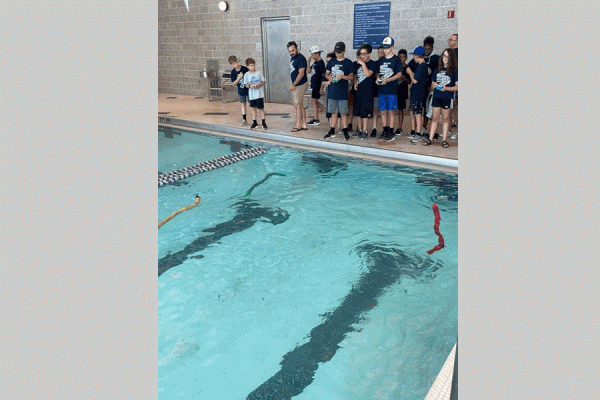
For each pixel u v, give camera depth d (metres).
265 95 12.49
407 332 3.25
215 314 3.55
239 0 11.85
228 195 5.96
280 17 11.18
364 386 2.78
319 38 10.61
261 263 4.27
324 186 6.09
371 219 5.05
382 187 5.92
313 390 2.77
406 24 9.16
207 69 13.44
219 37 12.77
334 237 4.70
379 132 8.11
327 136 7.76
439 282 3.84
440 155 6.42
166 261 4.36
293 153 7.54
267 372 2.93
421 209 5.24
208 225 5.10
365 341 3.18
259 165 7.11
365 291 3.77
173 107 12.04
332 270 4.11
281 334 3.30
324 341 3.20
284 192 5.96
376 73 7.04
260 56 12.02
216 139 8.77
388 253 4.33
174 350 3.15
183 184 6.44
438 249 4.36
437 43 8.88
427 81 7.27
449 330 3.25
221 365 3.00
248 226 5.04
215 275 4.09
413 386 2.75
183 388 2.81
